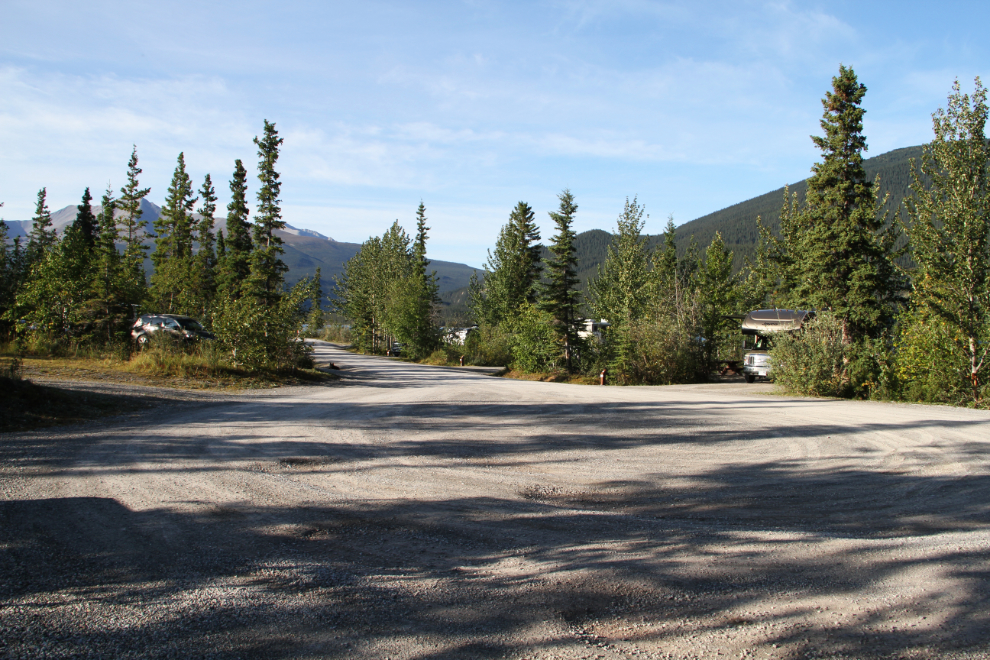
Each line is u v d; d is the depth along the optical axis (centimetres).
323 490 564
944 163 1570
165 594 332
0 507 483
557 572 373
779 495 582
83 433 820
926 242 1606
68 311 2125
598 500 555
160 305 3691
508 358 4828
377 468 662
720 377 3125
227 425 944
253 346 1956
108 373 1602
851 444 854
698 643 284
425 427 969
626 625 303
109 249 4150
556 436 895
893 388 1689
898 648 280
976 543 436
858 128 2112
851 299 2030
